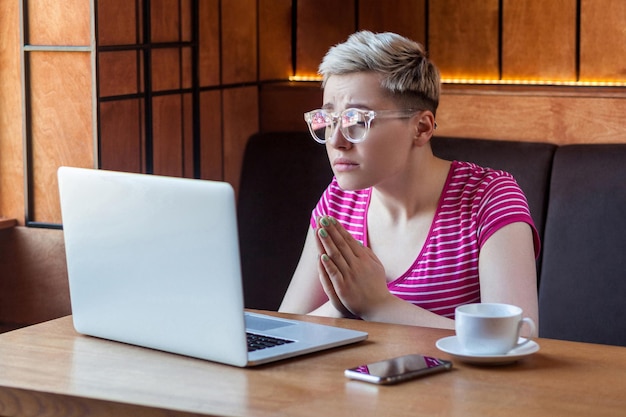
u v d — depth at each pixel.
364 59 1.96
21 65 3.13
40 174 3.18
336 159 1.98
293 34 3.97
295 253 3.43
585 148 3.14
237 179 3.75
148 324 1.67
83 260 1.75
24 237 3.25
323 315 2.07
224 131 3.66
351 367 1.55
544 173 3.18
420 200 2.12
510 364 1.56
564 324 3.02
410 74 1.99
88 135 3.07
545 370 1.53
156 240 1.61
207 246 1.54
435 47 3.71
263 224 3.49
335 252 1.88
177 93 3.38
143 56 3.22
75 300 1.79
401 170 2.05
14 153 3.23
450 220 2.10
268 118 3.85
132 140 3.20
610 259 2.97
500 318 1.54
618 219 2.99
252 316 1.90
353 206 2.22
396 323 1.89
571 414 1.32
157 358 1.63
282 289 3.43
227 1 3.62
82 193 1.71
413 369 1.50
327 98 2.02
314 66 3.94
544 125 3.37
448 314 2.07
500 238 2.03
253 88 3.81
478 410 1.34
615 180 3.03
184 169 3.44
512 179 2.16
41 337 1.78
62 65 3.08
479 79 3.66
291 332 1.75
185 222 1.56
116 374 1.54
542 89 3.40
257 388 1.45
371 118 1.94
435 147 3.38
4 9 3.17
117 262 1.69
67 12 3.05
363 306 1.91
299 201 3.46
